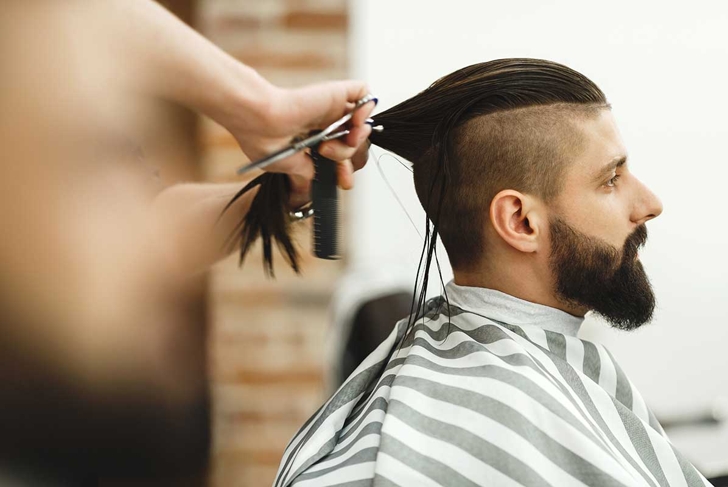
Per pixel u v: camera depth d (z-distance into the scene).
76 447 1.25
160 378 1.78
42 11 0.70
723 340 1.76
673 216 1.77
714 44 1.78
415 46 1.88
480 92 0.87
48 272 0.96
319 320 1.99
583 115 0.85
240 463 2.02
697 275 1.78
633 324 0.89
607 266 0.85
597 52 1.80
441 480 0.73
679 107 1.78
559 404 0.76
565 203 0.85
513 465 0.73
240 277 1.98
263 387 2.01
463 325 0.87
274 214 0.95
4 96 0.77
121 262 0.98
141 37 0.70
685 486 0.80
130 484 1.75
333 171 0.81
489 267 0.89
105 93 0.78
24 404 1.10
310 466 0.82
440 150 0.89
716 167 1.77
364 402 0.89
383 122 0.91
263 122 0.75
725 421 1.51
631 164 1.79
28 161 0.85
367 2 1.90
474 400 0.77
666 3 1.78
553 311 0.87
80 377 1.20
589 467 0.72
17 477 1.11
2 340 1.05
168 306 1.79
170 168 1.80
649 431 0.82
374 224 1.89
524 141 0.85
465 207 0.88
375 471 0.74
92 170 0.90
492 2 1.83
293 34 1.93
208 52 0.72
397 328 0.94
